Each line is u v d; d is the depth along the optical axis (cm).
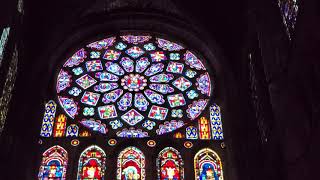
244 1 2659
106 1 2841
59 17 2680
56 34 2647
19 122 2323
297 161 1786
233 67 2592
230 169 2347
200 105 2628
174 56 2838
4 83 2175
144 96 2658
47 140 2436
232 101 2486
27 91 2431
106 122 2531
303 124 1781
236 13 2711
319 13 1619
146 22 2908
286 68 1983
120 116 2564
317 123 1631
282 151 1959
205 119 2559
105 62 2797
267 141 2144
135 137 2466
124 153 2419
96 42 2877
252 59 2452
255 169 2208
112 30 2912
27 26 2578
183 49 2864
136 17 2903
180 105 2623
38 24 2639
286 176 1902
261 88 2256
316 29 1638
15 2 2253
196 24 2767
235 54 2636
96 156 2403
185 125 2525
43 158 2389
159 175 2353
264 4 2314
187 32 2862
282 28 2150
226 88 2558
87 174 2347
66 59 2775
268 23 2244
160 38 2920
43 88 2569
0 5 2195
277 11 2244
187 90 2691
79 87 2673
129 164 2381
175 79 2738
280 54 2075
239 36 2664
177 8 2820
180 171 2373
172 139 2459
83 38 2859
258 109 2327
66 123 2511
